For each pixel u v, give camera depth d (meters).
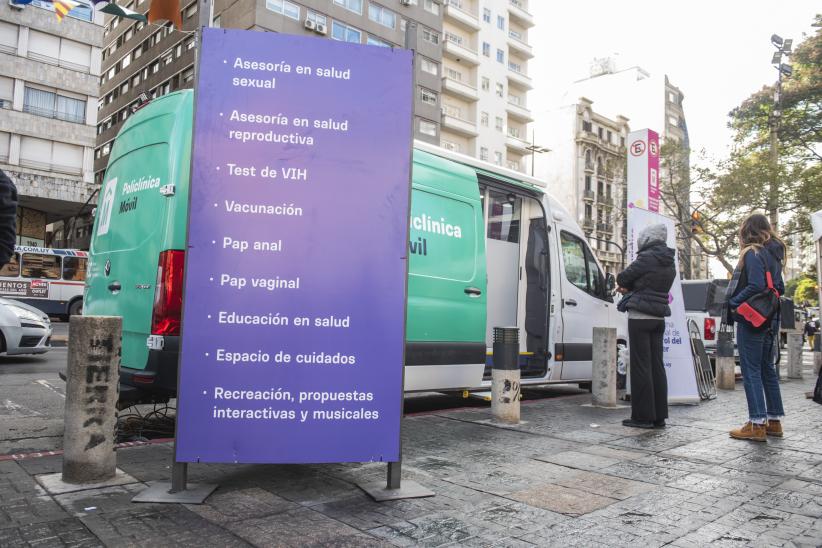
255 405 3.41
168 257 4.56
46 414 6.00
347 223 3.55
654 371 5.89
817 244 9.08
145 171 5.07
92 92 34.31
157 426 5.50
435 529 3.01
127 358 4.86
